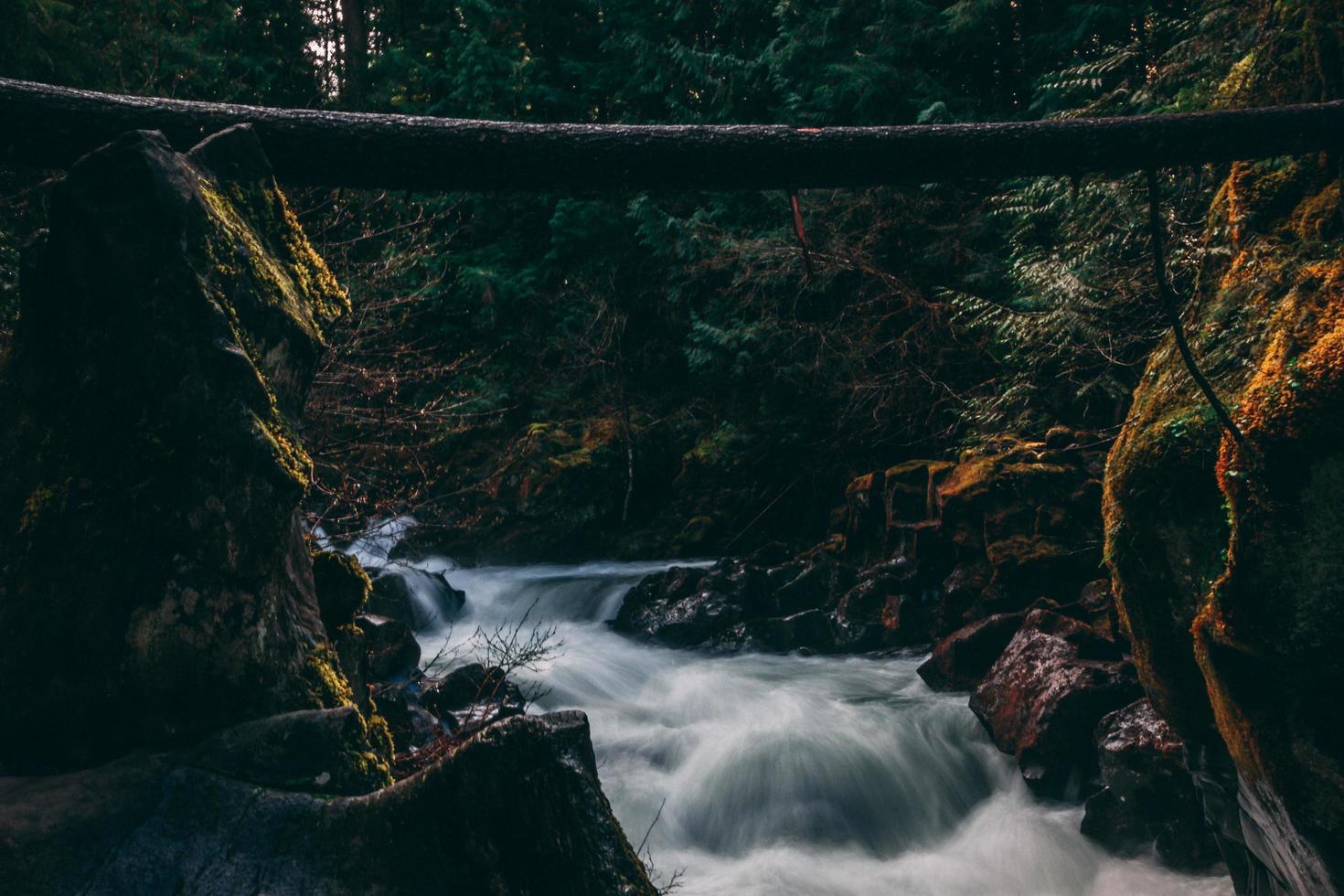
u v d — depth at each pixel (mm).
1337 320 3268
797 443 13031
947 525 8930
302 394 2402
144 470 2068
